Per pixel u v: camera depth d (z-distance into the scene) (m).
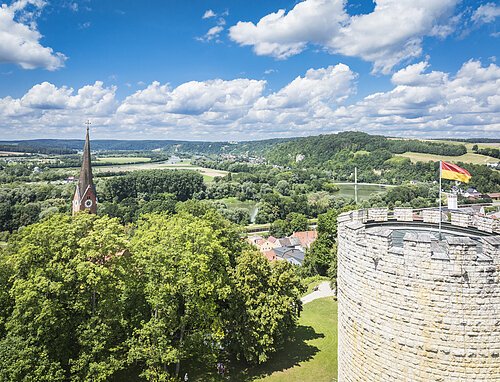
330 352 41.25
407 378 16.22
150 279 32.12
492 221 20.22
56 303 27.83
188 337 33.38
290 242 114.81
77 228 32.25
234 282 37.38
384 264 16.58
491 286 14.80
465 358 15.14
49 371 26.36
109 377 33.44
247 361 38.28
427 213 23.31
